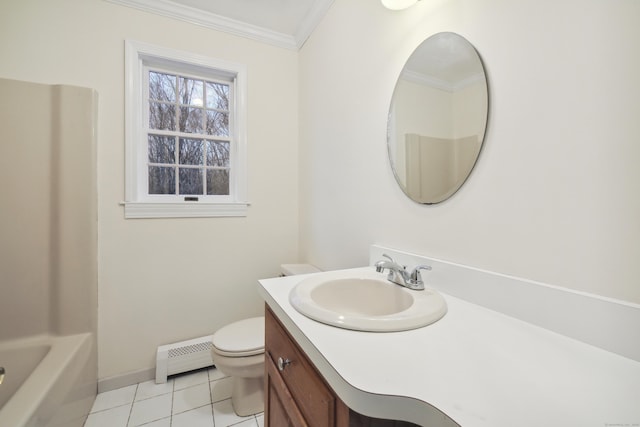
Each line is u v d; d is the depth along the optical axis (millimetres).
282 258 2178
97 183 1619
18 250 1430
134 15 1712
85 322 1520
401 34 1142
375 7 1291
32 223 1450
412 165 1080
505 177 764
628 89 538
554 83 654
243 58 2027
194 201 1930
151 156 1866
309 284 923
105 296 1651
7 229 1413
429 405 404
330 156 1704
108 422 1393
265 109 2109
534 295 680
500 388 440
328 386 569
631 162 537
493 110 794
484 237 822
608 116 566
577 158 615
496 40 782
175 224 1834
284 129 2184
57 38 1541
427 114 1013
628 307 531
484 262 822
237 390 1469
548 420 371
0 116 1397
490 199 804
